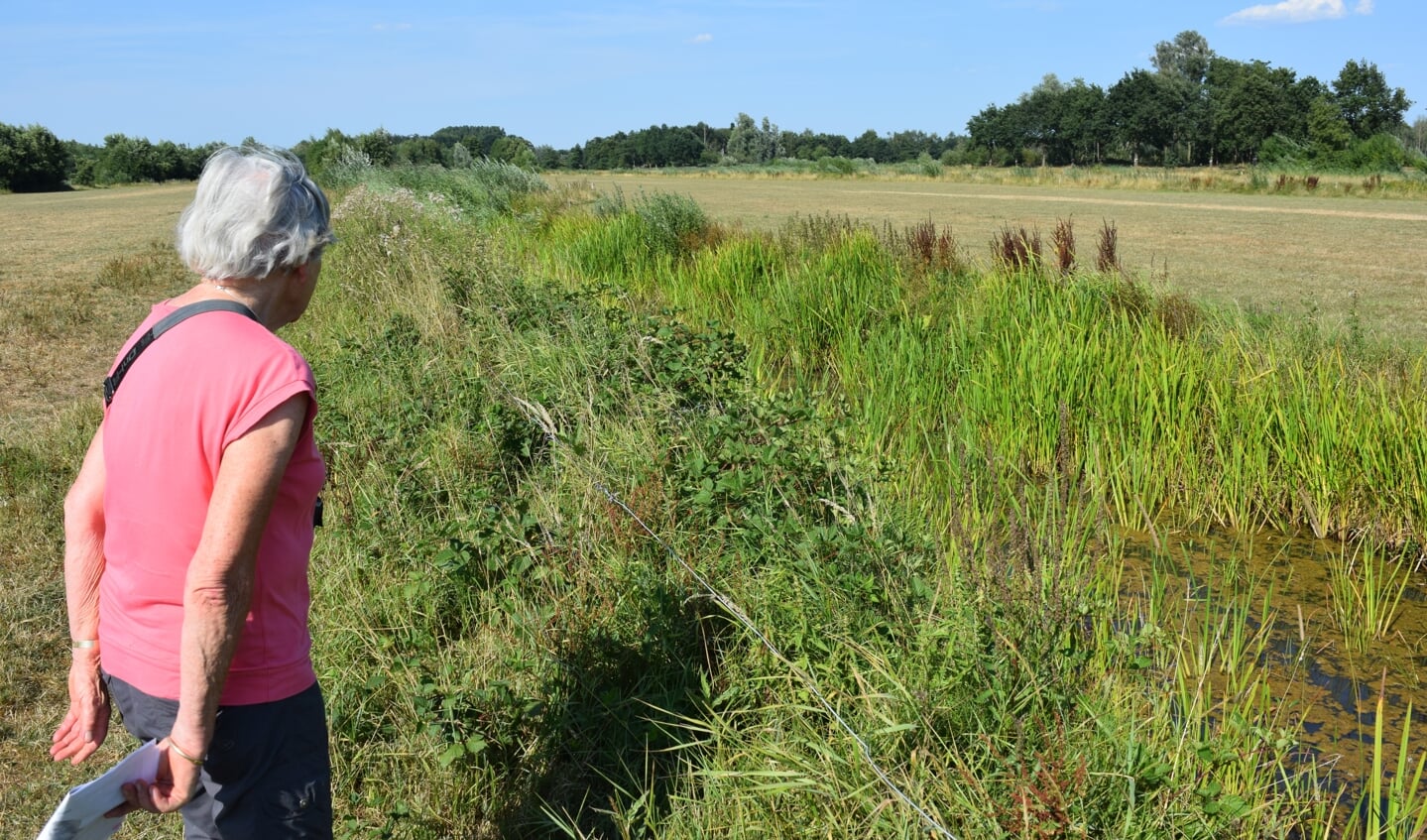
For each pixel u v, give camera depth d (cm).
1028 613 311
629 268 1409
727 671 342
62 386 900
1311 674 446
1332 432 605
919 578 368
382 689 341
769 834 274
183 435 178
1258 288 1373
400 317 779
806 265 1092
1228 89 10469
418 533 440
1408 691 432
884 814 266
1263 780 333
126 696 190
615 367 612
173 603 185
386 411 604
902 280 1058
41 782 336
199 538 182
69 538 204
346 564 415
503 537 405
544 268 1263
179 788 177
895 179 7031
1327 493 602
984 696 286
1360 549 585
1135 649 386
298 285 199
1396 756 384
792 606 353
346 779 307
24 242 2345
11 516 548
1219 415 652
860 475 462
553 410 550
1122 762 280
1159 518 639
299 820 198
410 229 1219
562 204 2167
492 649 352
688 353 614
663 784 306
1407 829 319
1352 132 9356
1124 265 1453
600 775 307
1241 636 448
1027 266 987
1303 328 811
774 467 430
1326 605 516
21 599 455
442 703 309
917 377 769
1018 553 326
